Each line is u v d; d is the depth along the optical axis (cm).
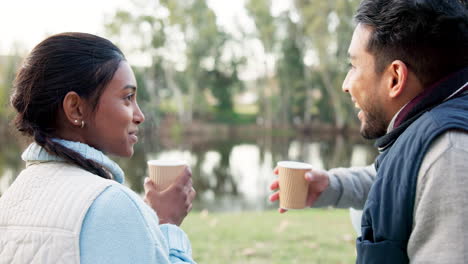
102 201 97
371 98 126
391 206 110
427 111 114
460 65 114
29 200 102
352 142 3086
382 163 118
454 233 95
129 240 96
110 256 93
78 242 93
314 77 3666
